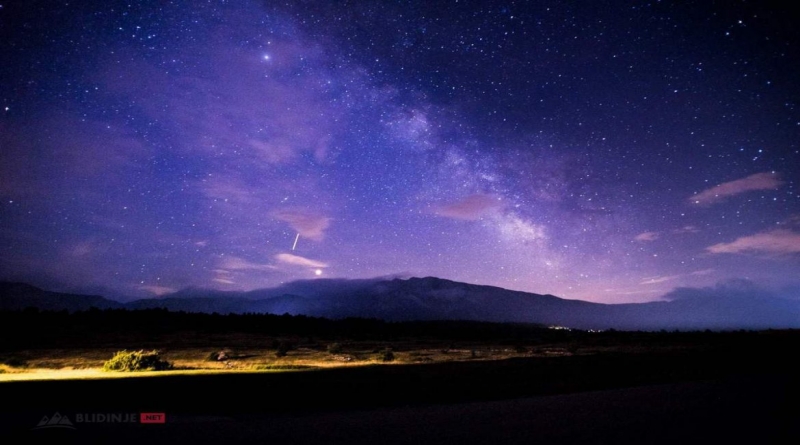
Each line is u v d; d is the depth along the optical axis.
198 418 8.85
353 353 31.55
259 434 7.59
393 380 15.26
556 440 7.32
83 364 22.33
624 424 8.52
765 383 13.92
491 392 12.66
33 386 13.06
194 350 30.88
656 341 42.94
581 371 18.31
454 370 19.17
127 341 35.34
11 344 31.73
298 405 10.38
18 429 7.79
